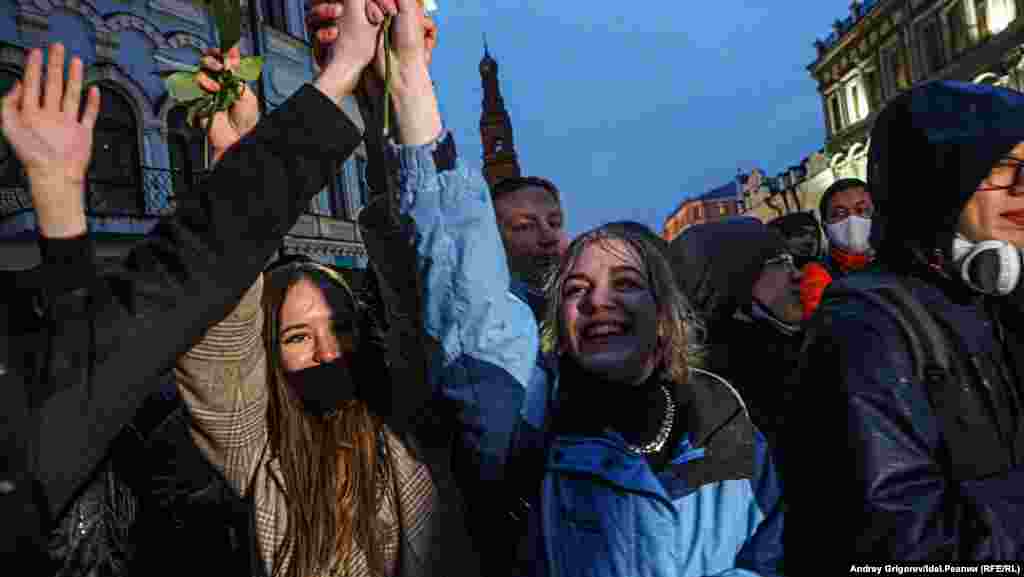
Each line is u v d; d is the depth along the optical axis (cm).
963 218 126
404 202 117
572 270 135
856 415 116
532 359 127
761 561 122
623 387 131
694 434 126
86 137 93
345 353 141
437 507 131
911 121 132
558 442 130
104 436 80
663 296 133
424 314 121
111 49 998
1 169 823
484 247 118
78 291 83
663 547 118
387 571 128
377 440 136
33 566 76
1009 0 1777
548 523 126
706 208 5194
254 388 126
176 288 81
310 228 1342
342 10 106
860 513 114
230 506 168
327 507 127
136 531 164
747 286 223
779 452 144
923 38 2155
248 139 89
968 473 114
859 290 129
